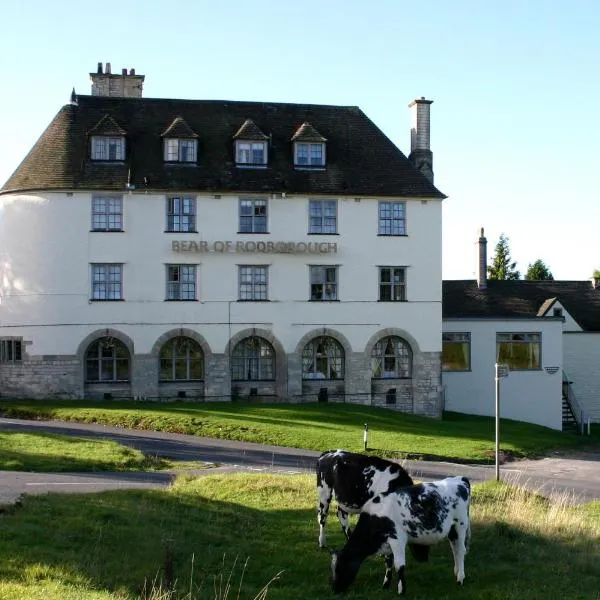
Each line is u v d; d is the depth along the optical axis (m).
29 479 24.94
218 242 47.94
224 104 52.25
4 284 47.22
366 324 49.69
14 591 12.75
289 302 48.84
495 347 54.50
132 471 28.11
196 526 18.73
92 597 12.93
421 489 15.48
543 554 17.62
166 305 47.44
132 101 50.84
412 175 51.06
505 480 30.48
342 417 44.19
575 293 65.38
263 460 32.31
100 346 47.03
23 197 46.78
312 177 49.69
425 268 50.47
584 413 63.00
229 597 14.54
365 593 15.19
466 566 16.67
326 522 20.03
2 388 46.72
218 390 47.91
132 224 47.19
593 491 29.86
